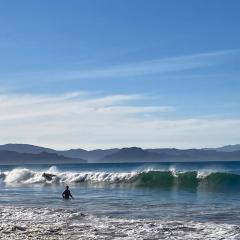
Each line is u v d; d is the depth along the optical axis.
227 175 52.56
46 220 23.78
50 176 66.69
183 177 55.12
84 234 19.14
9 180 70.00
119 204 32.12
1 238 17.88
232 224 22.09
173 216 25.27
